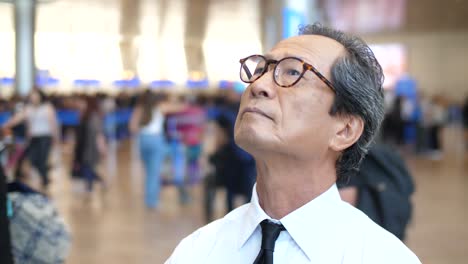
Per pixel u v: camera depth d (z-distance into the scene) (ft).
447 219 25.02
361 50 4.71
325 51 4.56
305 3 22.31
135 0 55.83
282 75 4.50
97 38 104.06
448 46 91.86
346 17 66.39
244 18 68.44
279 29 22.27
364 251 4.30
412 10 62.69
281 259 4.38
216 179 20.29
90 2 57.31
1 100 52.16
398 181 8.44
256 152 4.49
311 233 4.39
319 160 4.58
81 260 18.47
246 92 4.62
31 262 8.11
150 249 19.92
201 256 4.75
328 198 4.60
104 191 32.30
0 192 7.00
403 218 8.39
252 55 4.74
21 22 55.31
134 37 99.55
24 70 55.62
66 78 112.06
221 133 19.89
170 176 28.12
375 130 4.80
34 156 32.32
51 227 8.25
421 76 92.99
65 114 61.26
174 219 24.85
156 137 27.09
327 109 4.49
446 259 18.80
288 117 4.39
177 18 69.87
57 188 33.14
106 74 116.06
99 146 32.09
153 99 26.94
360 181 8.41
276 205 4.63
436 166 44.91
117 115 67.31
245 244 4.58
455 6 60.29
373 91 4.68
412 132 60.70
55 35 107.76
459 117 86.63
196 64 123.24
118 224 23.90
